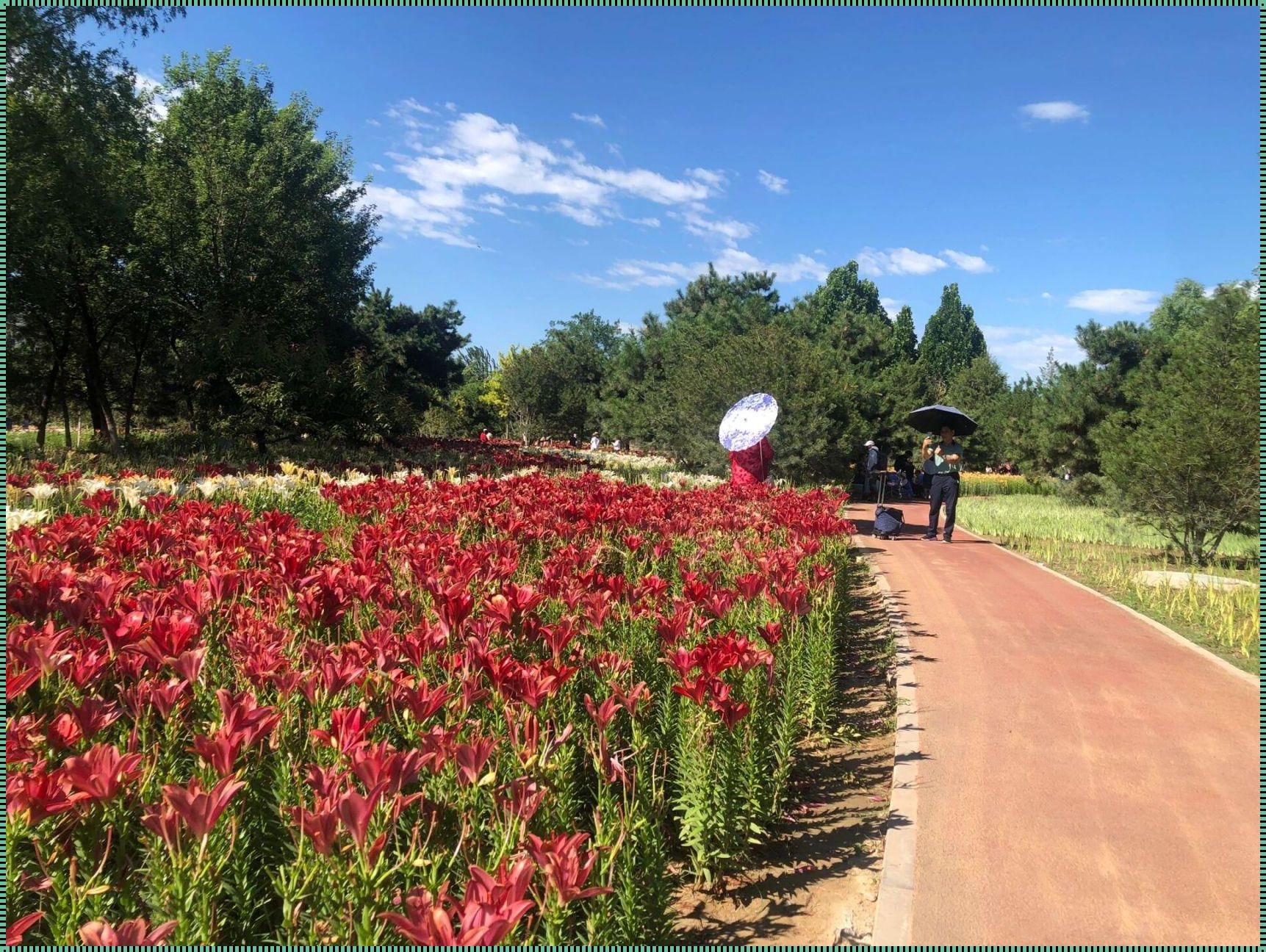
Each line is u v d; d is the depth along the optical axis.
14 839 2.01
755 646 4.27
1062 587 9.60
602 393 41.66
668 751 3.61
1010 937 2.96
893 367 31.91
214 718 2.80
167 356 24.41
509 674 2.83
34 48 13.49
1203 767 4.46
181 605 3.48
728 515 7.92
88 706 2.34
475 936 1.58
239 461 16.55
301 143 22.97
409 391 36.66
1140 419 13.27
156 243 19.42
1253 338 11.05
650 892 2.69
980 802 4.01
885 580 9.74
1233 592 9.08
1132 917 3.10
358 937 1.94
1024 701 5.46
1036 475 25.70
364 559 4.61
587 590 4.55
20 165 13.56
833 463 17.61
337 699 2.93
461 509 6.99
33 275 17.02
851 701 5.60
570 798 2.92
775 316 31.31
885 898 3.20
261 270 21.11
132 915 2.13
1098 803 4.02
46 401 21.00
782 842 3.71
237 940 2.21
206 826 1.89
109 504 6.23
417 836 2.22
